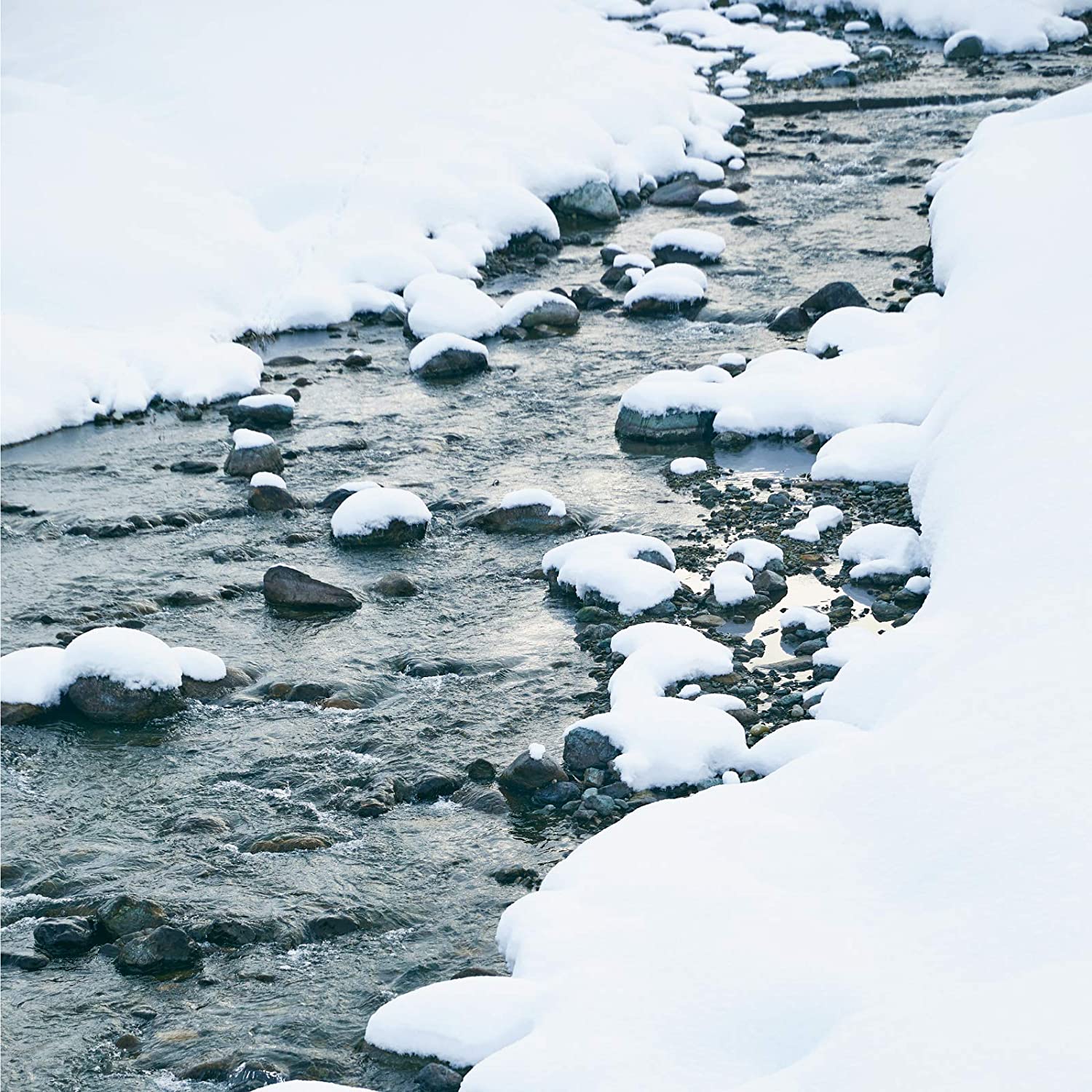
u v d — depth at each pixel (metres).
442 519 8.56
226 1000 4.61
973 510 6.56
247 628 7.32
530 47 18.34
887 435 8.66
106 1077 4.28
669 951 3.81
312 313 12.57
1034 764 4.11
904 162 16.67
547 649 6.88
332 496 8.87
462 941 4.82
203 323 12.06
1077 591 5.22
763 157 17.45
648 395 9.62
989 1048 2.93
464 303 12.12
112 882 5.28
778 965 3.59
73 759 6.19
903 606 6.99
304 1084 3.64
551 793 5.64
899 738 4.59
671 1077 3.34
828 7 25.45
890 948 3.57
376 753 6.08
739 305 12.27
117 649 6.55
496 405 10.49
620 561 7.36
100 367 11.04
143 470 9.68
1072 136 12.27
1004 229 10.38
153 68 16.16
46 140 14.19
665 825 4.60
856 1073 3.01
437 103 16.25
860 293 12.09
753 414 9.46
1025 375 7.57
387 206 14.05
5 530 8.73
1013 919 3.48
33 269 11.95
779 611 7.08
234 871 5.30
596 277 13.63
